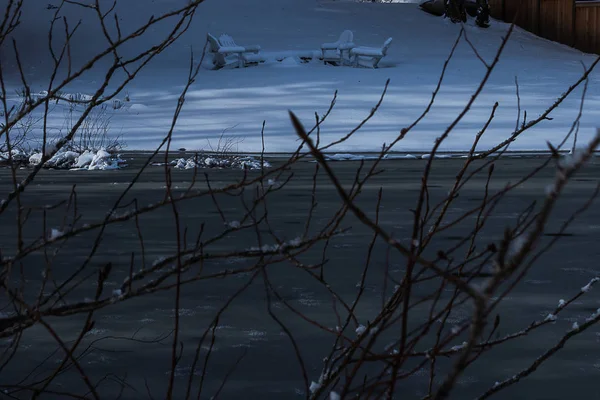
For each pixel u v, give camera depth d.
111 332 5.24
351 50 31.75
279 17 38.66
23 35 33.62
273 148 17.67
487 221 9.07
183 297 6.04
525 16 40.53
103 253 7.50
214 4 39.03
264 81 27.89
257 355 4.79
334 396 2.23
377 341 5.01
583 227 8.71
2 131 2.55
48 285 6.29
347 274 6.69
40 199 10.85
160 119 21.75
